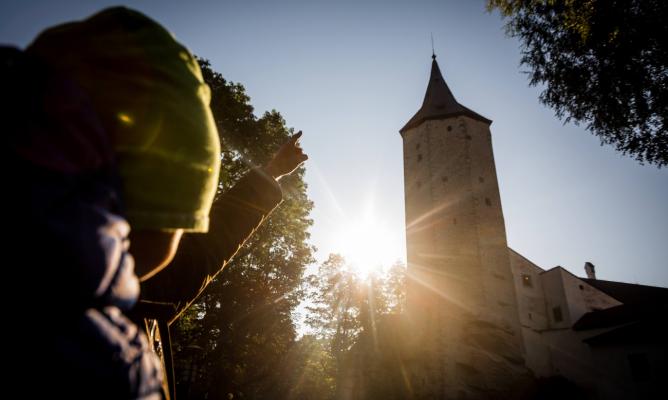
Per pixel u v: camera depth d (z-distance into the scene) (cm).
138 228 51
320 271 3619
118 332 43
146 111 50
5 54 43
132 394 42
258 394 1902
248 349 1759
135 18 58
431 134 3102
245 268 1822
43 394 35
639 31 744
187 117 55
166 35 60
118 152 48
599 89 834
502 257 2689
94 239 39
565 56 891
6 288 35
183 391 969
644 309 2378
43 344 35
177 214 53
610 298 2877
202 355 1638
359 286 3703
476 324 2444
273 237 1895
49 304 36
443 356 2453
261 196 125
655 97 768
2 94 39
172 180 52
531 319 2886
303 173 2070
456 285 2583
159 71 54
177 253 110
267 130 1781
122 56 52
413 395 2472
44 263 36
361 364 2873
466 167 2864
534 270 3066
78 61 50
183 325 1493
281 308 1869
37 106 40
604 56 816
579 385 2472
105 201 43
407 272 2891
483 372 2305
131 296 46
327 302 3541
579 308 2775
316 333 2953
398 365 2647
